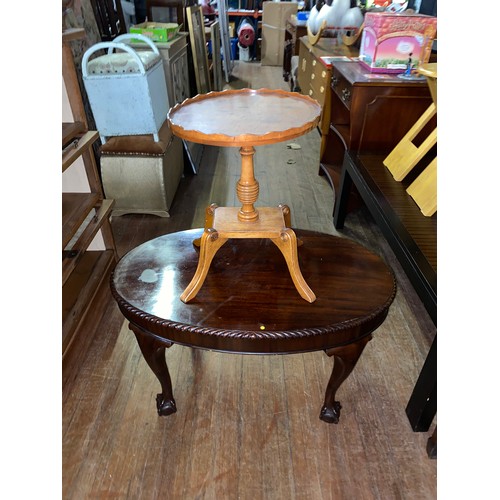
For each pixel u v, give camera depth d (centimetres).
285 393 149
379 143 223
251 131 87
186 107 104
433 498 119
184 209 274
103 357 163
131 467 126
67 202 176
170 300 111
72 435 135
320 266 124
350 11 335
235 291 114
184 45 327
